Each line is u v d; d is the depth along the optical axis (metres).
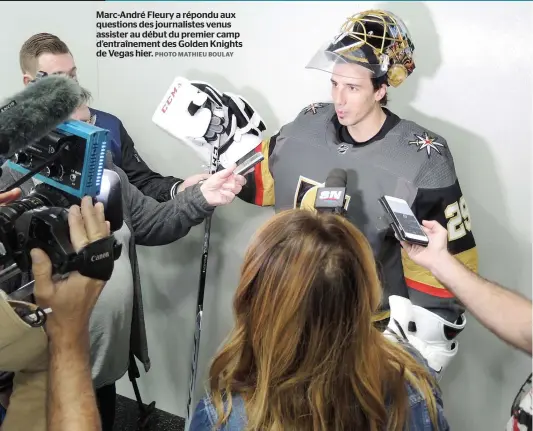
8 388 0.95
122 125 1.83
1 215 0.74
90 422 0.74
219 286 1.98
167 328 2.14
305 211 0.74
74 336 0.74
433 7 1.38
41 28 1.92
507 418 1.62
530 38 1.30
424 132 1.32
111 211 0.86
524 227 1.43
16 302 0.71
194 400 1.71
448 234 1.28
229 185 1.39
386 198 1.13
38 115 0.72
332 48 1.23
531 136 1.36
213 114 1.44
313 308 0.69
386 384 0.76
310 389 0.71
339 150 1.35
